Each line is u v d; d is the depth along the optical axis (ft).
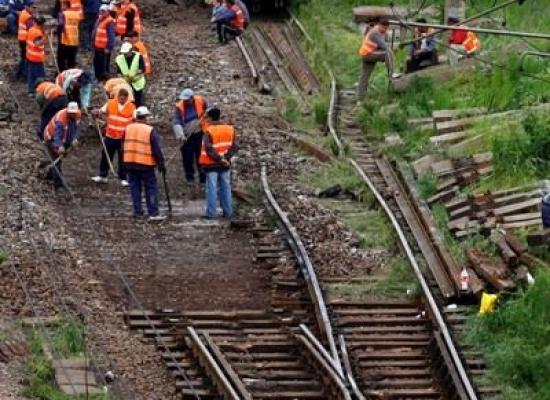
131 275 193.47
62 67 288.51
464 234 198.59
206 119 216.33
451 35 282.36
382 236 206.80
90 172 236.02
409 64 284.00
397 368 167.02
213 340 172.55
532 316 170.91
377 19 311.68
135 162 213.25
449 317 178.81
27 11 281.74
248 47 322.14
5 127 252.01
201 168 222.28
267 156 243.60
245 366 165.78
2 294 178.81
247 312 181.98
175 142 254.68
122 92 228.22
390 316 181.37
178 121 230.27
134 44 263.70
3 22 323.78
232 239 209.05
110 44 284.41
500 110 253.03
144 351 169.48
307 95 285.23
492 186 215.92
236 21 325.62
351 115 269.23
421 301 184.75
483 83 268.82
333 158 241.55
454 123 246.06
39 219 206.49
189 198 226.99
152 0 367.86
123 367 164.35
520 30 302.86
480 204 206.28
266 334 176.14
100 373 160.35
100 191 227.40
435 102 264.11
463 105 260.01
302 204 219.61
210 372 162.09
